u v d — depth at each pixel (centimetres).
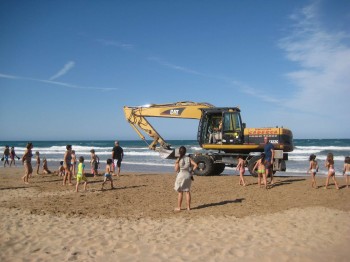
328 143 7956
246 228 705
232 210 879
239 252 561
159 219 789
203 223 750
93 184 1367
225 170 2261
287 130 1630
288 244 598
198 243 609
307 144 7675
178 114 1820
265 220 771
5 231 677
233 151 1722
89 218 797
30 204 955
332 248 578
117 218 798
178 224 742
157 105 1883
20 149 5962
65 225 729
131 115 1903
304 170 2275
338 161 3084
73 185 1334
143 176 1666
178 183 873
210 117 1744
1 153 4709
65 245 598
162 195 1116
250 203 970
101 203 979
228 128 1678
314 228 701
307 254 549
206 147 1712
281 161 1567
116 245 599
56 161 3061
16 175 1722
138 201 1012
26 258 534
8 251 565
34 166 2538
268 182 1393
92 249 579
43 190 1212
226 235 657
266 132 1619
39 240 625
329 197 1053
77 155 4181
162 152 1852
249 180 1470
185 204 968
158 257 542
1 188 1258
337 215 814
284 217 797
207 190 1211
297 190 1183
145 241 621
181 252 565
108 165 1227
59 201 1004
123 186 1317
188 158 886
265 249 574
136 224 743
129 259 534
